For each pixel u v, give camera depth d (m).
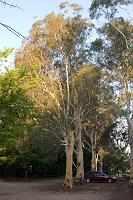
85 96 47.69
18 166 71.00
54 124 47.78
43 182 59.09
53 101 45.28
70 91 47.50
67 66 45.56
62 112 46.34
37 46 43.66
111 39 44.09
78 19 45.53
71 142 45.72
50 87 45.03
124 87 47.47
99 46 44.78
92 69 45.59
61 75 46.47
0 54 19.48
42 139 50.75
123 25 43.41
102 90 48.19
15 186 49.53
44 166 74.25
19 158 65.69
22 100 19.06
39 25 44.12
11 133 18.70
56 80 45.66
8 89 18.72
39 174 78.75
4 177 72.25
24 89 19.52
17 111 18.67
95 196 37.59
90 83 46.72
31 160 69.19
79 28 45.44
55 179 70.12
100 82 47.47
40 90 44.22
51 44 44.06
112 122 64.94
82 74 45.69
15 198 34.41
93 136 68.75
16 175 75.06
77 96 47.41
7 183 56.50
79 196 37.56
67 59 45.44
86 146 77.19
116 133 83.31
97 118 59.91
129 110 48.75
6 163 65.12
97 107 50.56
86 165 80.00
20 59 42.62
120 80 47.31
